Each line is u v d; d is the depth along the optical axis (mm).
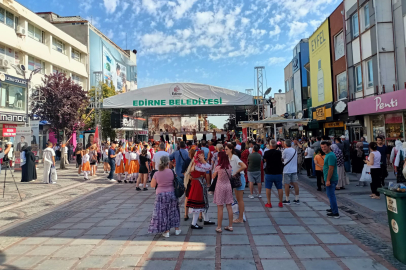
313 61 21594
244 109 23594
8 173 15844
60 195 9578
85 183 12312
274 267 3852
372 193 7875
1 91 19734
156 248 4637
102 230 5699
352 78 15938
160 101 19859
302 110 25375
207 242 4867
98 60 38438
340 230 5305
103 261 4188
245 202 7906
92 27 37312
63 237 5320
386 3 13031
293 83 28062
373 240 4742
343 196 8188
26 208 7750
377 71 13398
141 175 10500
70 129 18859
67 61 30328
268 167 7207
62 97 17578
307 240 4836
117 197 9148
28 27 24516
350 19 15953
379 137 8594
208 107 25750
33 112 18219
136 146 13344
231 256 4250
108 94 31250
